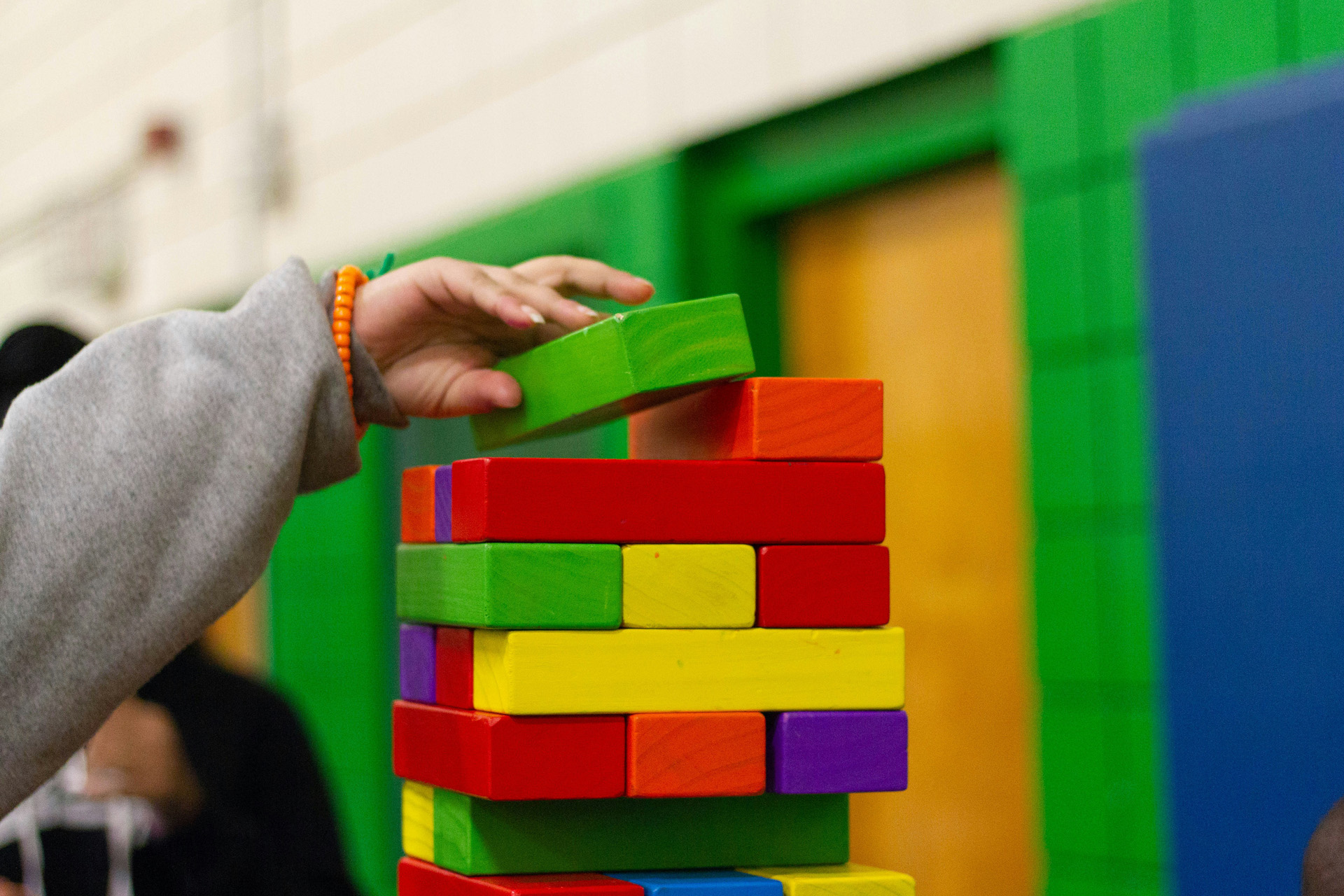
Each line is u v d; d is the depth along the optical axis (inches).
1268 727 72.9
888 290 101.3
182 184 177.9
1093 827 81.3
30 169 215.5
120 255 191.5
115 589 29.8
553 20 122.0
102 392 30.5
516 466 30.3
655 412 37.5
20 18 216.8
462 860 31.3
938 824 97.3
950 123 92.4
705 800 32.4
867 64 95.2
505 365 36.9
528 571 30.0
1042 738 84.1
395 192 142.9
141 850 51.1
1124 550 80.1
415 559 34.8
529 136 125.2
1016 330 91.2
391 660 144.9
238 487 30.6
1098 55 81.1
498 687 30.4
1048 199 84.0
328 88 152.5
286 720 57.4
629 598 30.6
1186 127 76.8
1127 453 80.0
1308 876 30.0
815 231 107.6
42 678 29.5
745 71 104.3
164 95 181.3
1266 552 73.2
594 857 31.6
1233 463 74.8
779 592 31.5
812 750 31.2
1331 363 70.6
